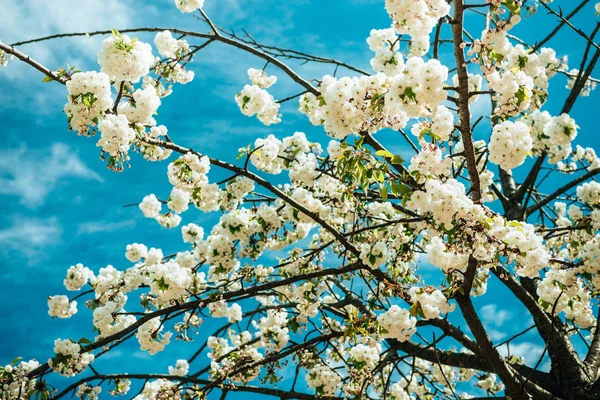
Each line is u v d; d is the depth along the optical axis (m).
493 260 4.79
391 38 6.16
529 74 6.41
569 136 6.32
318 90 6.45
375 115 4.84
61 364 6.76
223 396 7.49
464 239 4.49
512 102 4.66
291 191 8.13
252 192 8.27
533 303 7.20
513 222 4.67
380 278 6.66
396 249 7.09
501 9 4.17
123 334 6.88
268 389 7.61
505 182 9.69
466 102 4.46
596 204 7.00
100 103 4.81
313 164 7.46
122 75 4.88
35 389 6.65
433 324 6.98
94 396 8.35
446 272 5.24
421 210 4.60
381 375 7.40
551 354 7.16
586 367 7.07
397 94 4.31
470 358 7.35
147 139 5.76
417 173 4.73
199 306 7.00
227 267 7.89
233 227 7.65
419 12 4.10
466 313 5.82
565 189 7.50
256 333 9.31
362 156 4.92
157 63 7.23
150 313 7.02
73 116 4.86
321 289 9.37
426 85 4.23
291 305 8.54
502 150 4.61
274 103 7.09
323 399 7.31
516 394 6.29
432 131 4.64
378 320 6.06
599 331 7.66
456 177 7.09
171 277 6.86
